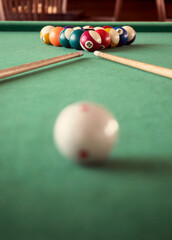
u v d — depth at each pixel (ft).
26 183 1.01
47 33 3.10
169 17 10.28
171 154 1.15
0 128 1.31
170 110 1.48
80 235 0.86
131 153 1.16
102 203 0.95
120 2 7.45
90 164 1.09
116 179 1.03
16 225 0.88
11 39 3.48
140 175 1.05
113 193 0.98
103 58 2.60
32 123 1.35
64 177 1.04
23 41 3.38
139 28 4.04
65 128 1.06
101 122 1.06
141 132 1.28
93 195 0.97
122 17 10.80
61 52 2.83
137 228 0.88
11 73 1.89
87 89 1.75
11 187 1.00
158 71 2.02
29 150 1.17
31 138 1.24
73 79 1.95
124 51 2.92
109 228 0.88
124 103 1.56
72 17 7.12
